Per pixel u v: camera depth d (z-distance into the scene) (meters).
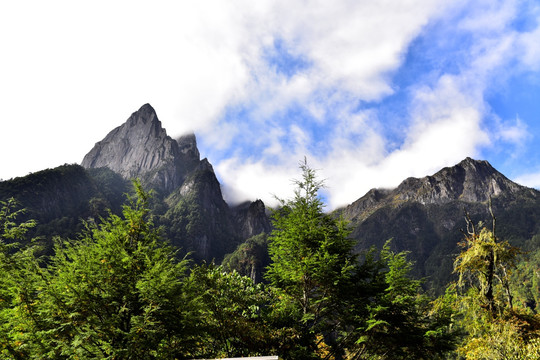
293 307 15.23
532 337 13.21
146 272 10.95
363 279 16.19
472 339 14.50
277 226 17.00
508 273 15.43
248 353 13.78
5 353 9.21
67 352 9.12
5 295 10.64
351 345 15.30
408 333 13.96
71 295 10.16
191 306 11.59
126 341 10.30
